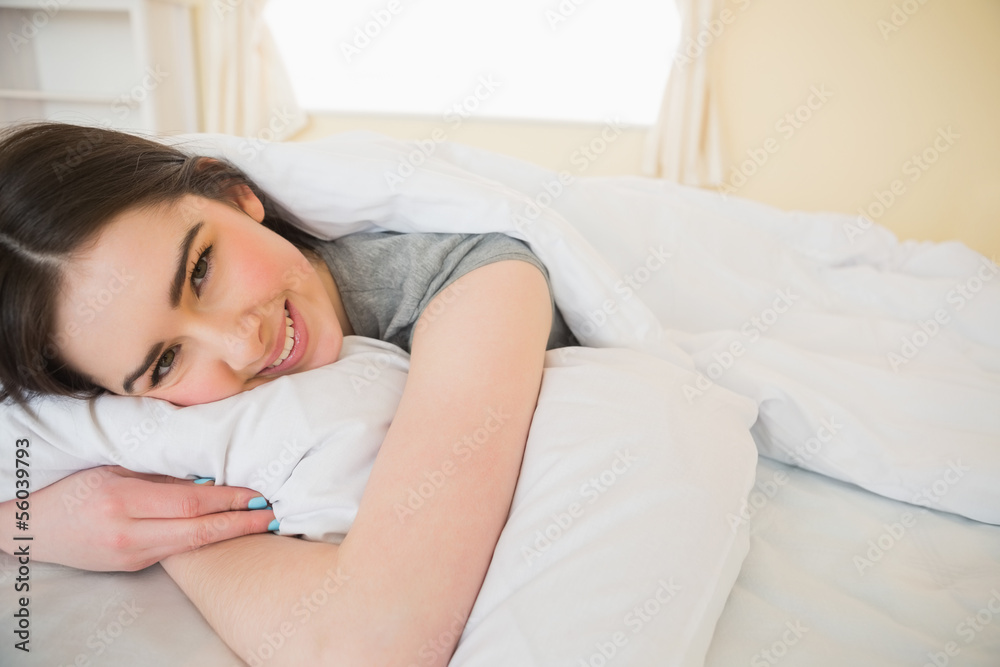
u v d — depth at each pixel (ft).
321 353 2.28
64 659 1.72
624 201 3.22
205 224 1.96
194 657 1.72
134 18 8.55
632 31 9.57
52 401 2.03
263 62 9.34
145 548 1.92
